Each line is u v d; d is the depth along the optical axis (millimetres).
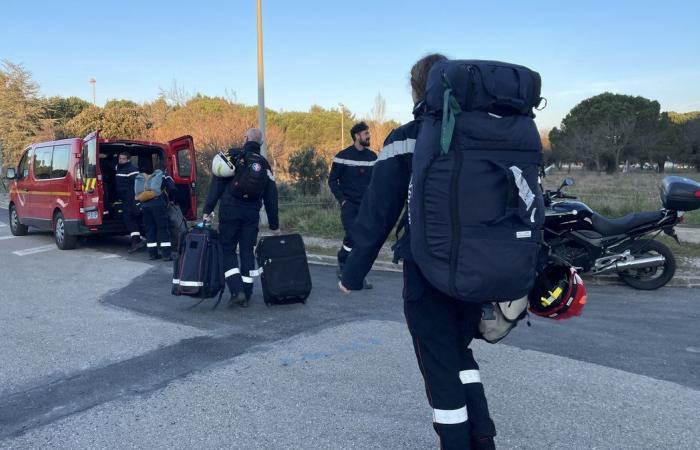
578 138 44312
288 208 14562
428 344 2529
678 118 62812
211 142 21297
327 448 3301
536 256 2398
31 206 12016
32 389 4215
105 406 3900
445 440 2510
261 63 13141
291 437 3432
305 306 6504
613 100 49812
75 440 3439
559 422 3568
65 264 9430
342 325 5715
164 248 9703
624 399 3896
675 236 6949
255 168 6141
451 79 2350
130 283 7898
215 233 6262
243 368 4555
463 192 2281
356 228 2639
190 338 5355
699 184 6727
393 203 2574
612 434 3414
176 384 4254
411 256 2508
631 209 11617
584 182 26375
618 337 5270
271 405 3871
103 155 11344
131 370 4559
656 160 47406
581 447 3266
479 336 2852
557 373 4371
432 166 2324
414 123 2578
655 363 4598
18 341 5328
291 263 6410
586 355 4777
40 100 36156
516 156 2383
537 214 2412
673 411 3711
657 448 3252
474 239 2268
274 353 4898
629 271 7113
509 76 2438
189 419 3688
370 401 3914
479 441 2596
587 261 7082
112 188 11250
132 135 33375
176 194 10086
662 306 6379
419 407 3812
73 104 45156
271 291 6301
